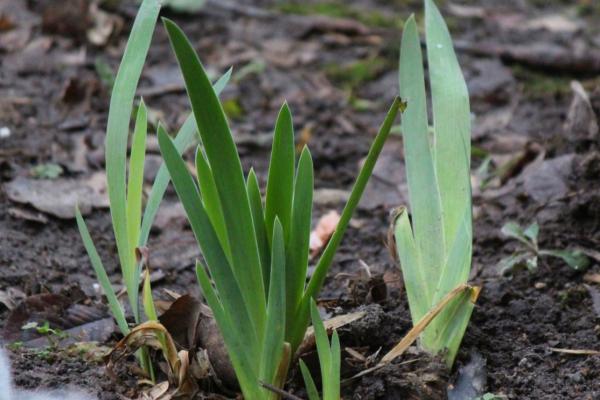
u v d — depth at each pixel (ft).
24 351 5.11
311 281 4.80
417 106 5.07
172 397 4.87
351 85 7.77
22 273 5.62
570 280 5.57
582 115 6.36
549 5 9.99
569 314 5.36
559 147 6.44
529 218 5.97
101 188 6.25
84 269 5.74
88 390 4.92
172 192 6.36
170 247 5.93
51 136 6.64
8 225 5.92
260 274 4.71
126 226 4.87
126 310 5.38
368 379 4.93
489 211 6.12
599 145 6.25
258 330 4.75
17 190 6.10
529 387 5.01
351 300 5.33
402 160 6.71
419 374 4.93
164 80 7.54
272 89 7.59
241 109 7.21
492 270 5.69
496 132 7.02
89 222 6.04
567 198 5.98
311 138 6.96
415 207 5.02
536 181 6.15
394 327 5.13
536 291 5.51
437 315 4.97
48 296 5.30
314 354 4.95
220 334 4.97
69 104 6.96
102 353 5.11
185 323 5.02
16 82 7.14
